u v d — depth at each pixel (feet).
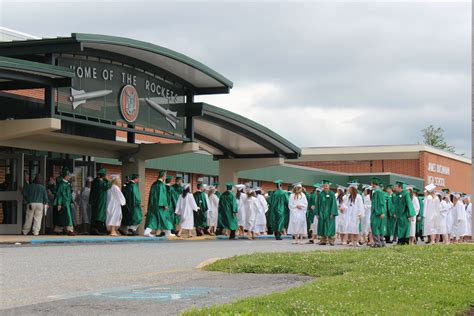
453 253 59.11
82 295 32.99
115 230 84.74
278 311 27.53
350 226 87.30
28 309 28.91
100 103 77.77
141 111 84.38
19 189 80.07
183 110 92.38
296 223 90.94
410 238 88.63
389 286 36.81
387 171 189.88
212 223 104.22
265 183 146.41
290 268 45.03
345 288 35.47
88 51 75.20
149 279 39.86
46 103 70.95
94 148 89.81
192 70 86.89
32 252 56.39
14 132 71.05
